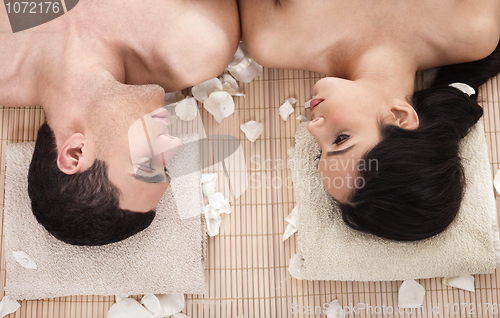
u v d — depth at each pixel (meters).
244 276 0.95
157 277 0.91
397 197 0.69
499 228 0.93
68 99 0.73
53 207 0.71
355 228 0.80
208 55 0.81
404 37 0.79
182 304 0.93
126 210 0.73
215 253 0.95
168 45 0.79
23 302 0.94
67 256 0.91
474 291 0.93
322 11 0.80
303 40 0.82
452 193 0.73
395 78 0.77
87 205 0.70
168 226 0.92
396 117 0.74
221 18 0.81
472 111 0.82
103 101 0.73
